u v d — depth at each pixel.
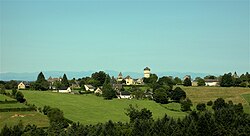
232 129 145.25
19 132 135.62
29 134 134.38
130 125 151.38
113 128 142.12
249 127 143.88
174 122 146.50
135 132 137.75
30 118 174.75
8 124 162.88
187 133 135.75
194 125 137.62
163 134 135.38
